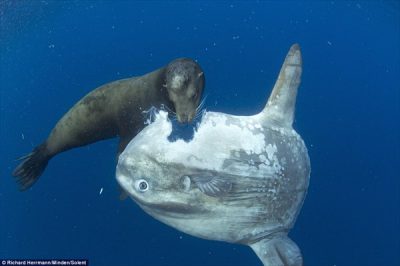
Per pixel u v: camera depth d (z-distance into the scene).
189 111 2.24
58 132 2.98
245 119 2.38
